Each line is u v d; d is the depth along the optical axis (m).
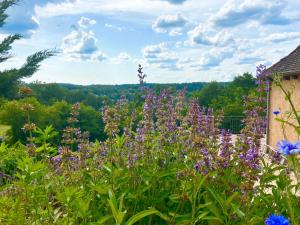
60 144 4.43
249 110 4.27
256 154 3.49
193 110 4.46
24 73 46.78
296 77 18.06
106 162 4.11
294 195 3.38
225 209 3.11
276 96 20.36
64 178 3.99
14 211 3.45
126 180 3.71
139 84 4.75
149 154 4.21
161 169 4.04
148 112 4.60
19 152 5.20
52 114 40.56
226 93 46.62
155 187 3.80
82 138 4.39
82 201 3.10
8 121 35.84
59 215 3.40
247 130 3.93
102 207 3.63
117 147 4.21
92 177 3.95
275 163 3.69
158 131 4.68
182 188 3.53
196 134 4.25
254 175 3.40
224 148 3.87
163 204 3.66
